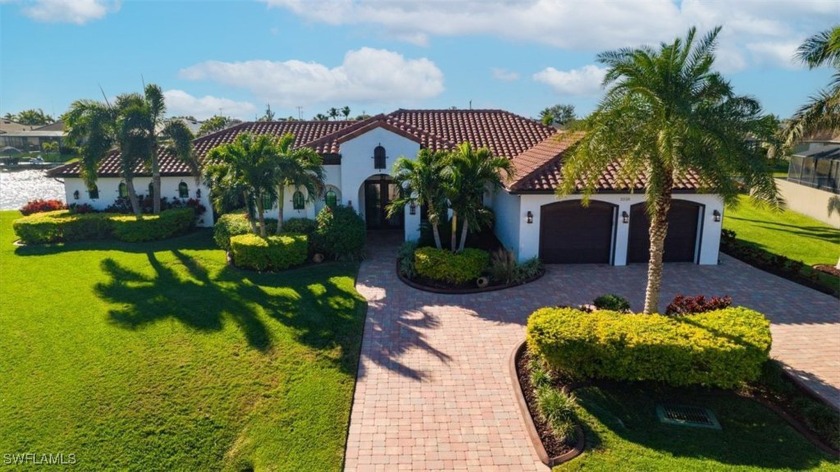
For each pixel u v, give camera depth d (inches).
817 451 394.9
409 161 803.4
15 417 443.8
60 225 1041.5
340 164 1061.1
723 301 581.6
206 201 1181.7
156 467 395.2
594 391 475.5
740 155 486.0
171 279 802.2
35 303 698.2
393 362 545.3
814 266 879.1
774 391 471.5
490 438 422.0
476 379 510.6
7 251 984.9
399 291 764.0
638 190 825.5
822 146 1301.7
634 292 743.1
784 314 659.4
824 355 547.5
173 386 492.4
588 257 881.5
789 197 1443.2
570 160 545.0
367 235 1151.0
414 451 407.2
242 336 595.5
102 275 823.1
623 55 519.5
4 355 548.4
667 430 422.0
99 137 1050.1
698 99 515.8
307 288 762.2
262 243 842.8
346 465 392.8
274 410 459.5
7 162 3284.9
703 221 863.7
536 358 526.0
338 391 487.5
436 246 846.5
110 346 569.3
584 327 481.1
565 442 408.5
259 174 856.9
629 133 516.4
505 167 808.9
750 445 402.6
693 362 450.9
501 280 784.3
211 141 1266.0
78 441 418.0
